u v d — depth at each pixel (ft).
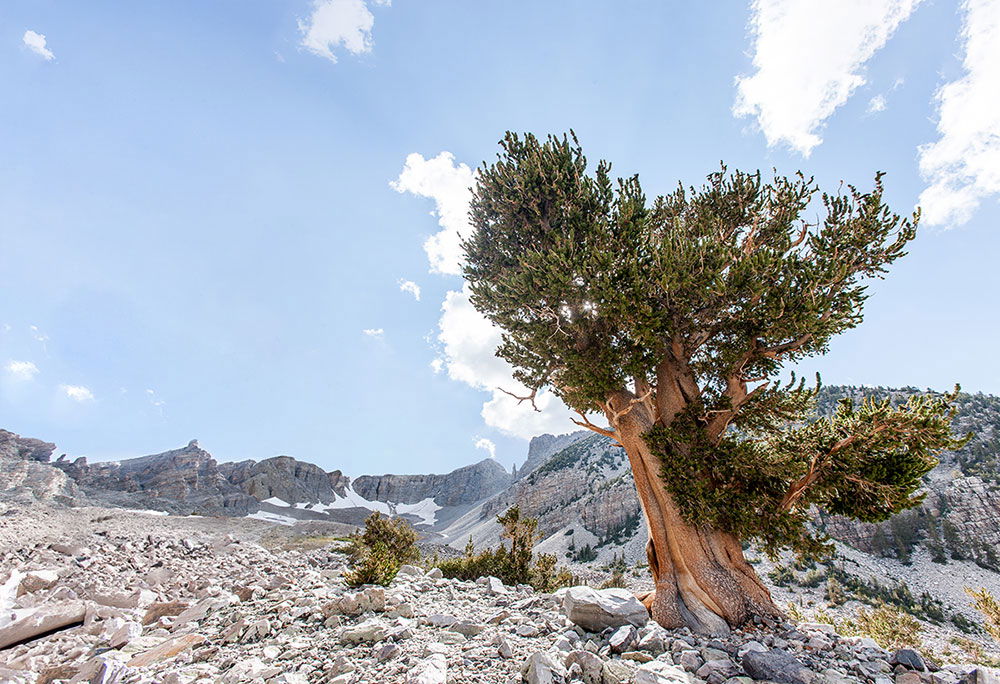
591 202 50.93
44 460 532.73
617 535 371.56
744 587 34.94
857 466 34.32
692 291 38.17
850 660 25.49
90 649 28.40
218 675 21.88
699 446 37.96
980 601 66.74
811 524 296.10
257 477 638.12
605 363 41.93
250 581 51.90
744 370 42.88
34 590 42.83
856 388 340.39
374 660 21.75
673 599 34.53
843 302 36.76
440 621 28.19
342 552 112.06
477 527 571.28
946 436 31.65
